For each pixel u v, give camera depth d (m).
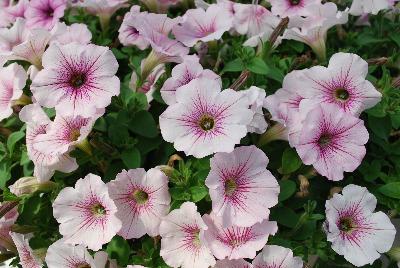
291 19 0.61
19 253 0.56
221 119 0.50
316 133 0.51
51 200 0.56
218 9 0.61
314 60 0.62
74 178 0.57
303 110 0.52
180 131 0.50
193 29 0.61
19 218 0.57
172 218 0.50
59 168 0.54
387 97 0.56
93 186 0.50
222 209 0.49
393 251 0.54
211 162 0.49
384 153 0.58
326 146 0.53
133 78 0.60
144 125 0.56
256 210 0.50
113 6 0.65
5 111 0.56
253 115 0.50
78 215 0.51
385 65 0.62
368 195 0.52
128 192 0.52
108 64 0.52
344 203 0.51
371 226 0.51
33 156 0.54
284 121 0.53
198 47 0.62
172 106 0.50
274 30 0.59
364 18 0.68
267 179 0.50
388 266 0.55
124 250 0.54
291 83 0.55
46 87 0.52
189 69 0.55
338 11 0.64
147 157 0.58
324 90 0.54
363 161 0.57
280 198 0.53
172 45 0.59
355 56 0.53
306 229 0.53
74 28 0.60
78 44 0.52
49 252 0.53
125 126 0.56
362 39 0.65
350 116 0.51
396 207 0.54
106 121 0.57
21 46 0.57
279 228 0.55
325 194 0.57
